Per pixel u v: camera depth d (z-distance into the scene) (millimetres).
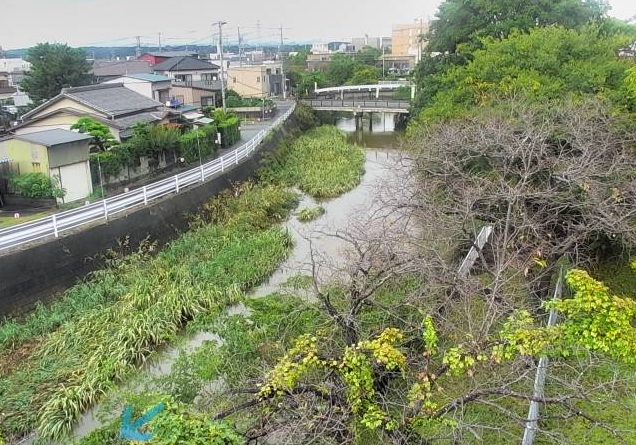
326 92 55750
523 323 6906
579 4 21688
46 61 37625
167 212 18281
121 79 37312
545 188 10805
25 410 9586
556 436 7008
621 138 12148
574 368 7754
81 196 20094
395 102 45000
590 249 11336
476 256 11555
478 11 23062
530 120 11883
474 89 16922
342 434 6859
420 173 13609
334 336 8547
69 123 25469
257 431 7094
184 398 8719
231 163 24328
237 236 18406
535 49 16297
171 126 26969
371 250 9461
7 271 12688
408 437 6758
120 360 11000
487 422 7777
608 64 14734
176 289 13805
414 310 9086
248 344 9539
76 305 13141
